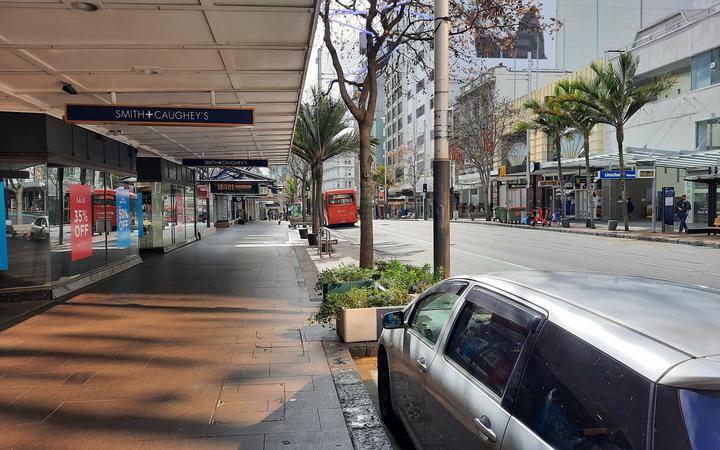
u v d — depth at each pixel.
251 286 11.13
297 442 3.94
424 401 3.31
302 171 41.91
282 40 7.43
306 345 6.50
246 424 4.24
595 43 58.69
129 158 14.89
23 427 4.16
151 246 18.66
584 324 2.14
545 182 37.62
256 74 9.12
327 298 7.13
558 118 30.16
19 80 9.07
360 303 6.71
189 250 20.25
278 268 14.31
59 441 3.93
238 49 7.73
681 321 2.07
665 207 25.09
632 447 1.69
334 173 133.25
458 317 3.24
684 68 30.05
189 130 13.82
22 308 8.81
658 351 1.81
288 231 35.88
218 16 6.47
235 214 60.69
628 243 21.39
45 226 9.66
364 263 10.09
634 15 58.97
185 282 11.73
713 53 27.58
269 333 7.09
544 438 2.05
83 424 4.22
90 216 11.87
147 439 3.96
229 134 15.25
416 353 3.62
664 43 31.12
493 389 2.52
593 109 26.56
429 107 66.50
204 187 30.55
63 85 9.45
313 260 16.27
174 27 6.80
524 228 34.38
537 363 2.28
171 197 20.72
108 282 11.77
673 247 19.42
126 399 4.74
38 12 6.16
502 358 2.57
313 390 4.98
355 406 4.61
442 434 2.98
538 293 2.63
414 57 15.28
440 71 7.02
